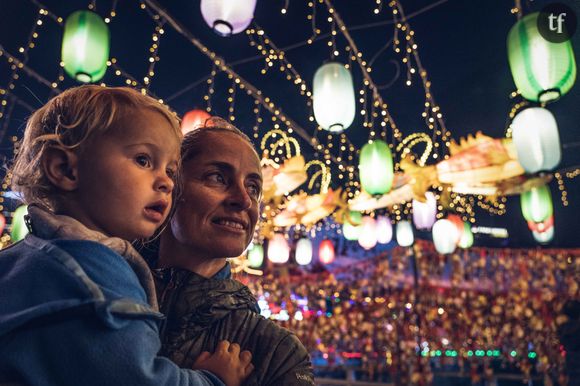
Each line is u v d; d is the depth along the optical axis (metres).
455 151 5.96
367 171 5.34
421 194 6.18
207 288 1.11
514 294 9.16
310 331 10.07
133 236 0.94
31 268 0.82
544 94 3.38
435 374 10.16
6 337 0.75
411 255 10.23
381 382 10.20
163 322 1.07
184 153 1.19
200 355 1.02
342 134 9.77
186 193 1.14
